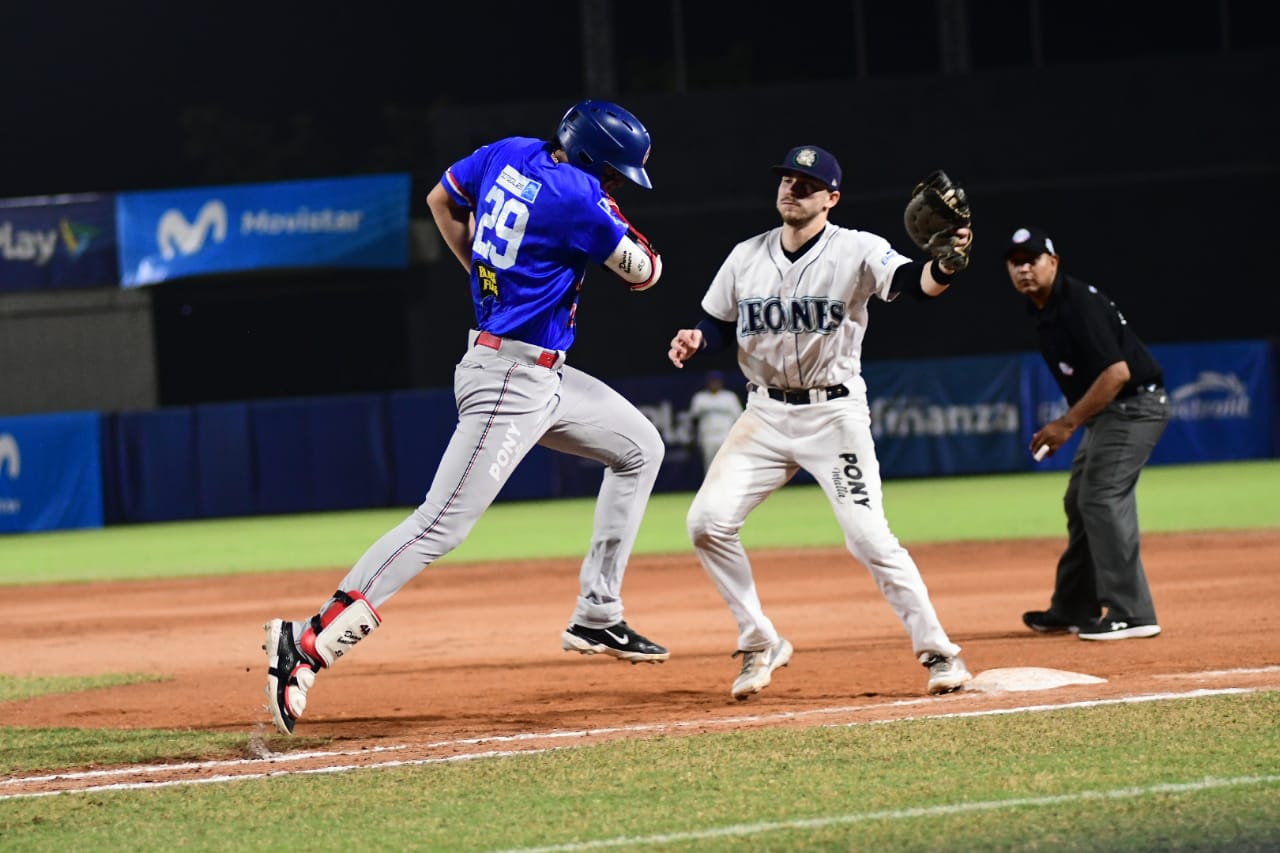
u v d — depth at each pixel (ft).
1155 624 86.58
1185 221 319.27
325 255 314.14
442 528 64.34
